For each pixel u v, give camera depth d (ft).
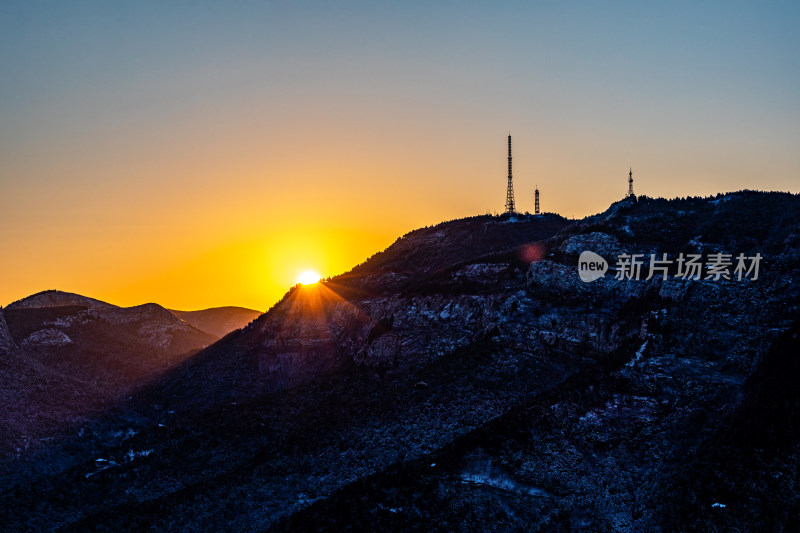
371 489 418.92
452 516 389.19
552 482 394.93
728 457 370.53
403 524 390.83
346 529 395.55
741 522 341.62
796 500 338.34
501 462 410.31
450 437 456.45
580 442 410.31
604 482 387.96
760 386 400.67
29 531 461.37
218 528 424.46
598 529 367.86
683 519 355.15
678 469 379.96
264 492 449.06
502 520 383.24
